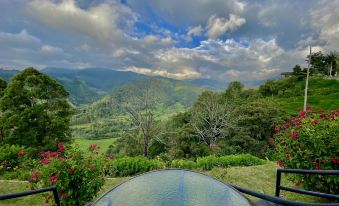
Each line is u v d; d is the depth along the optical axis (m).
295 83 74.25
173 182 2.22
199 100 44.16
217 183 2.30
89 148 6.50
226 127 29.97
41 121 23.17
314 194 2.85
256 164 10.86
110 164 9.91
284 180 7.70
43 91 24.95
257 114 30.23
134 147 28.92
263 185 7.46
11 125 22.28
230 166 10.41
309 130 5.73
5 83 25.92
